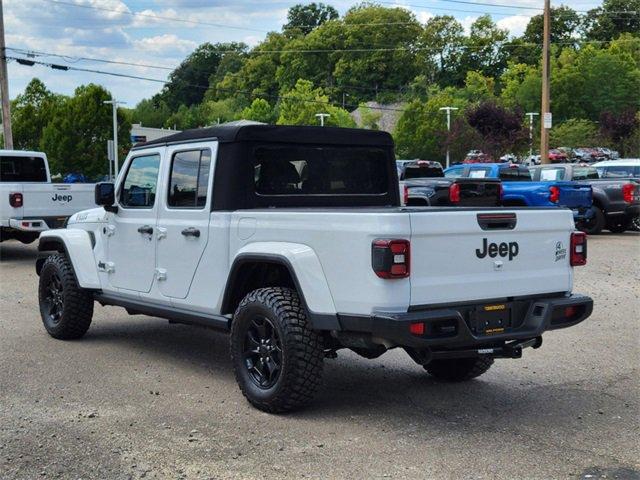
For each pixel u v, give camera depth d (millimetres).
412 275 5059
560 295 5906
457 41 120250
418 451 4945
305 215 5469
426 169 22219
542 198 17156
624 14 111188
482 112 50188
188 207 6551
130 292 7301
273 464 4738
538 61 110188
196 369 7094
